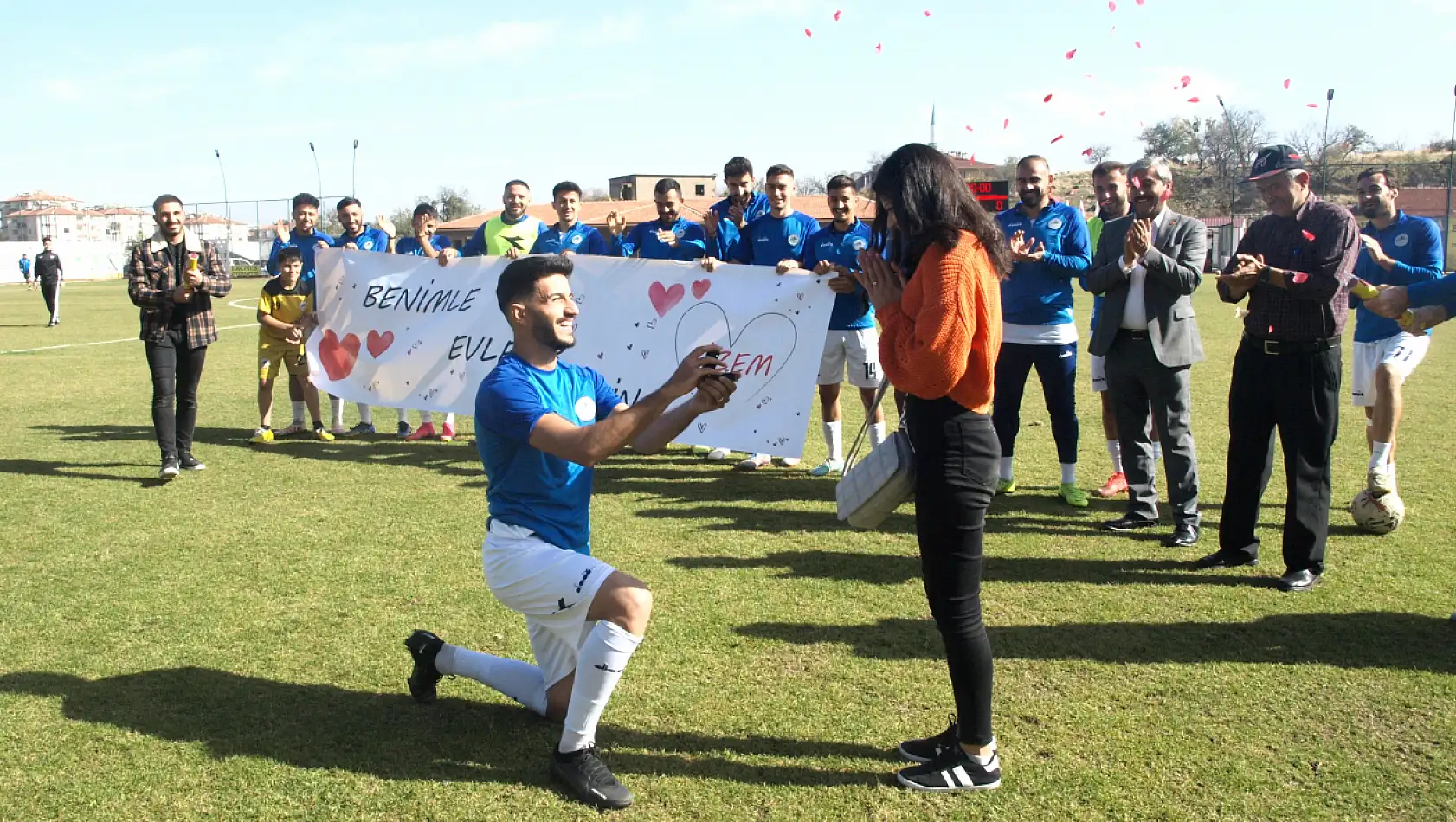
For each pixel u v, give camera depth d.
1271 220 4.88
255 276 50.97
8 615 4.56
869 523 3.16
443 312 8.45
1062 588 4.84
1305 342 4.68
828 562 5.28
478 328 8.32
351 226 9.17
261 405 8.67
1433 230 6.38
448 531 5.88
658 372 7.33
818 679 3.86
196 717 3.58
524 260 3.19
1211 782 3.09
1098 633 4.27
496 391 3.10
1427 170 51.62
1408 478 6.87
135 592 4.86
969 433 2.97
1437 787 3.04
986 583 4.93
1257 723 3.46
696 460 7.89
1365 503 5.64
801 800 3.03
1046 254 6.22
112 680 3.88
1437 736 3.35
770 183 7.38
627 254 8.52
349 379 8.77
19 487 7.00
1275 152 4.73
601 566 3.07
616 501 6.59
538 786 3.13
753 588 4.88
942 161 2.94
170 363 7.19
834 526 5.97
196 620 4.50
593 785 3.02
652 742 3.38
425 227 9.16
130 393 11.55
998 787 3.09
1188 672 3.87
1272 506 6.37
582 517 3.31
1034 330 6.34
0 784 3.13
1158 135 41.91
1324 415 4.69
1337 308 4.65
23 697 3.73
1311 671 3.87
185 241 7.29
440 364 8.45
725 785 3.12
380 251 8.95
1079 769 3.18
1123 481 6.67
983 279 2.89
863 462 3.18
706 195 62.47
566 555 3.10
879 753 3.31
